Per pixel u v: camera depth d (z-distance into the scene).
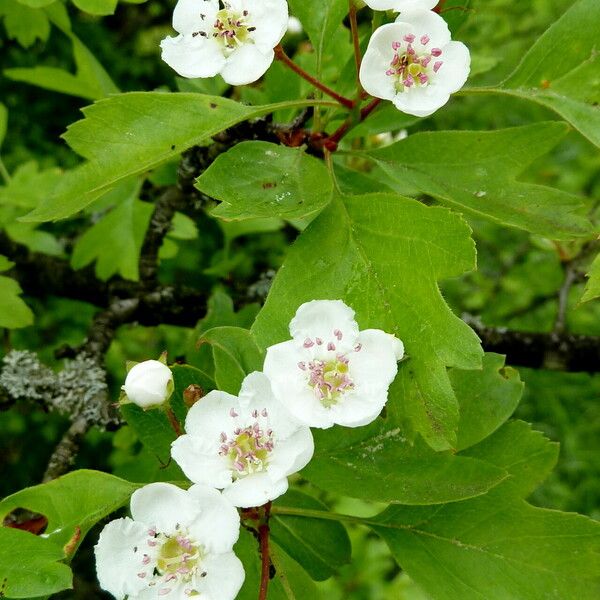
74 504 0.11
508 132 0.13
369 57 0.11
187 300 0.20
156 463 0.15
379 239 0.11
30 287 0.22
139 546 0.11
